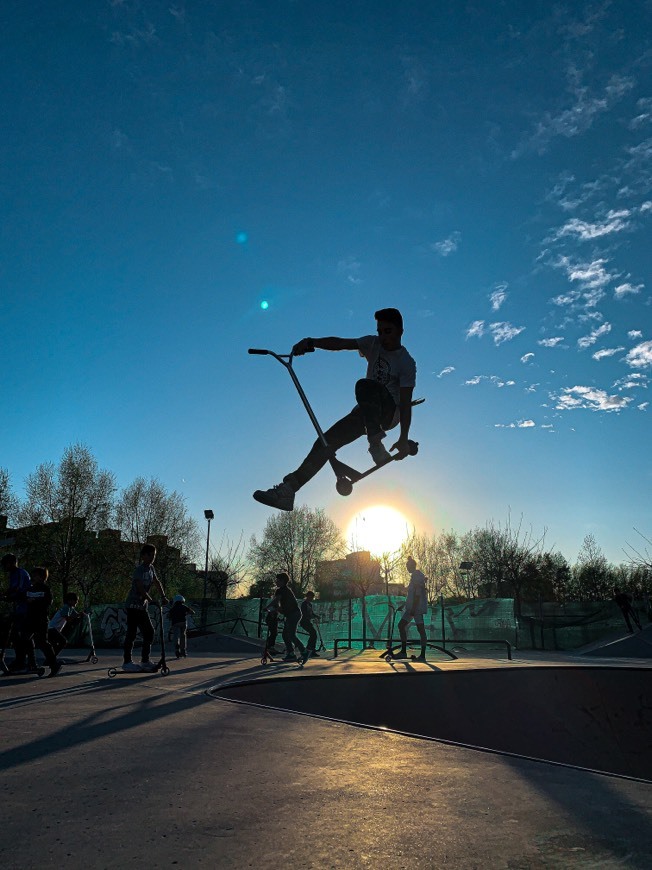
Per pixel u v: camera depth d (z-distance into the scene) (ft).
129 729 11.46
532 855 5.48
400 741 11.08
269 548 179.83
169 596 124.67
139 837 5.82
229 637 60.39
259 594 179.93
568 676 27.78
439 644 70.08
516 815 6.64
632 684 28.19
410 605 39.70
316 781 8.07
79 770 8.33
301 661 37.42
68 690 18.60
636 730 26.71
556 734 25.09
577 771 8.86
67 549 108.47
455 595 179.52
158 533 126.11
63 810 6.59
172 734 11.06
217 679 22.76
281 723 12.68
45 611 26.76
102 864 5.16
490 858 5.41
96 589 115.65
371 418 10.95
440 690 24.53
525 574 153.48
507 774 8.57
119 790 7.41
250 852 5.49
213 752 9.69
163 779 7.98
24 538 108.37
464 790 7.68
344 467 11.13
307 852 5.51
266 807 6.86
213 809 6.75
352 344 11.93
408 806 6.96
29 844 5.58
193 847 5.59
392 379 11.62
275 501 11.08
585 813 6.72
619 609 81.25
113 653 54.39
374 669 29.07
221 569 151.53
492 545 159.74
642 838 5.95
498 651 68.39
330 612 71.05
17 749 9.56
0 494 107.45
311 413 11.51
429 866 5.22
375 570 177.17
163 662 27.58
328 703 21.95
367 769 8.81
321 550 178.40
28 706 14.57
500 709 25.25
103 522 113.80
